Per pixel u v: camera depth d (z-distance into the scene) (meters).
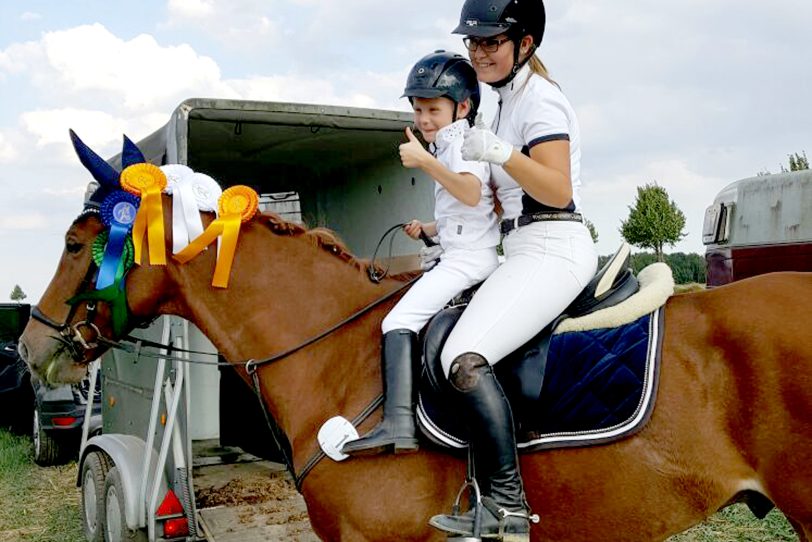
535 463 2.41
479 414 2.32
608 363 2.36
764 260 6.47
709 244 7.19
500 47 2.51
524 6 2.50
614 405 2.33
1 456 7.34
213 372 5.68
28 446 7.94
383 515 2.46
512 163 2.28
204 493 4.39
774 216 6.41
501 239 2.67
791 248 6.28
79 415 6.94
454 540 2.37
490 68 2.55
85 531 4.75
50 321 2.82
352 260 2.88
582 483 2.36
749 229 6.61
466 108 2.65
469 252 2.59
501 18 2.47
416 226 3.01
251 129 4.61
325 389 2.67
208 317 2.82
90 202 2.88
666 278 2.50
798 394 2.17
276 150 5.14
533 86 2.49
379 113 4.53
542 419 2.39
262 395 2.79
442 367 2.41
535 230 2.49
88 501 4.72
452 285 2.56
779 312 2.26
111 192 2.78
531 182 2.32
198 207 2.80
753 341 2.25
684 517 2.31
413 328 2.53
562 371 2.40
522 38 2.52
